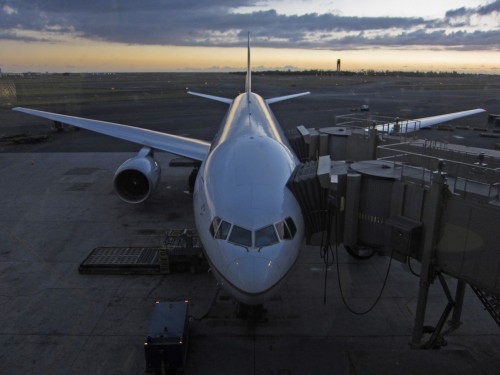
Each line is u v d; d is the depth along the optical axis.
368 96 78.19
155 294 11.66
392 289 11.92
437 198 7.97
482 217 7.38
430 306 11.09
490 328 10.12
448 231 8.02
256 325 10.25
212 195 9.73
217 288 11.96
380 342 9.62
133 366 8.86
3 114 51.47
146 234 15.58
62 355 9.18
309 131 16.42
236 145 11.67
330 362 8.96
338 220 9.93
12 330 10.02
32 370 8.73
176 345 8.43
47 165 26.05
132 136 19.75
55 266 13.18
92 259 13.28
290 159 11.41
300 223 9.46
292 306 11.09
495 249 7.27
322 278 12.56
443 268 8.22
